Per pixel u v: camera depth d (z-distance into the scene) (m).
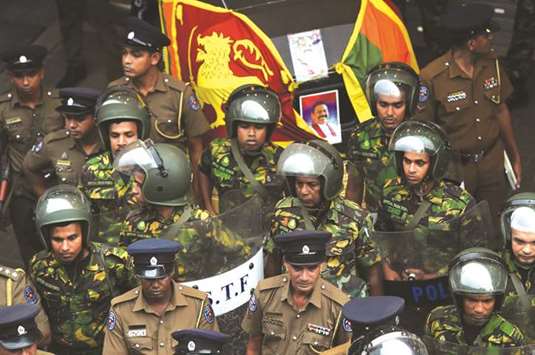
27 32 21.62
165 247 11.20
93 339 12.15
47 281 11.98
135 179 12.09
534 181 17.45
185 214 12.18
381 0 16.41
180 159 12.14
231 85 15.55
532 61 19.25
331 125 15.64
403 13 18.75
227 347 12.21
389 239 12.20
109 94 13.34
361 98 15.69
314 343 11.37
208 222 12.11
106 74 19.12
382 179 13.59
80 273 11.96
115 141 13.16
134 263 11.25
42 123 15.13
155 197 12.05
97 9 18.28
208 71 15.74
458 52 14.72
